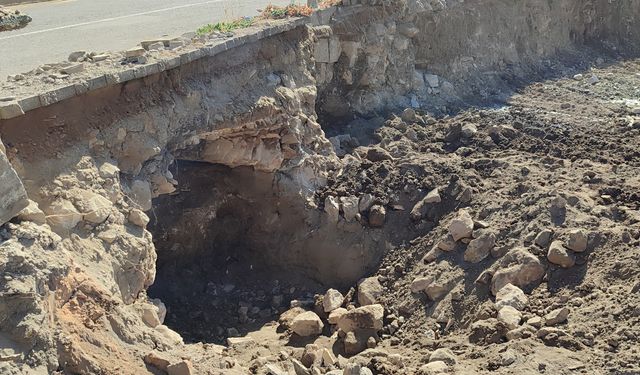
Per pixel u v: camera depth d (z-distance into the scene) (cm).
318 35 1409
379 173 1273
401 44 1605
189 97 1053
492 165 1266
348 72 1502
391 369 852
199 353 831
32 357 617
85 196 836
